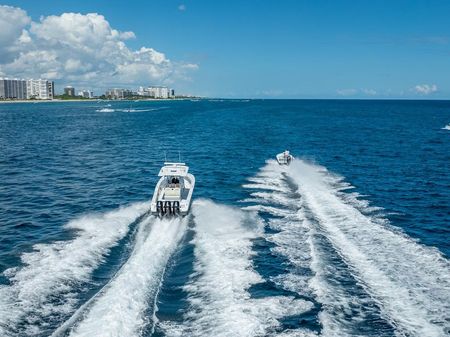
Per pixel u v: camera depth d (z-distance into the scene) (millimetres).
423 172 41000
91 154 53344
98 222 24500
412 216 27031
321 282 16859
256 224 24359
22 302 15047
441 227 25094
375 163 46031
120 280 16328
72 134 77250
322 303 15367
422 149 56562
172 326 13945
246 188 34125
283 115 139750
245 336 13391
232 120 113188
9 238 22688
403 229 24359
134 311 14383
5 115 139250
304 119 119750
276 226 24094
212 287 16641
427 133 78562
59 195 32750
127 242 21500
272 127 91750
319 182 36125
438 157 49781
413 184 35812
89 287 16469
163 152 54688
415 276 17203
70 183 36969
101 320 13430
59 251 20125
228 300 15562
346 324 14055
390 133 78750
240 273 17891
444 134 76625
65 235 22531
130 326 13539
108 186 35812
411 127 92250
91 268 18188
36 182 37312
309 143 63531
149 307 14812
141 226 23875
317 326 14039
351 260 18922
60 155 52375
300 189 33250
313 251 20016
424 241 22641
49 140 67688
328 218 25328
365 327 13875
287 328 13867
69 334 12703
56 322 13984
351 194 32062
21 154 52812
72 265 18359
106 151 55875
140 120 114312
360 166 44219
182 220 24797
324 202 29172
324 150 56031
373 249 20172
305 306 15227
